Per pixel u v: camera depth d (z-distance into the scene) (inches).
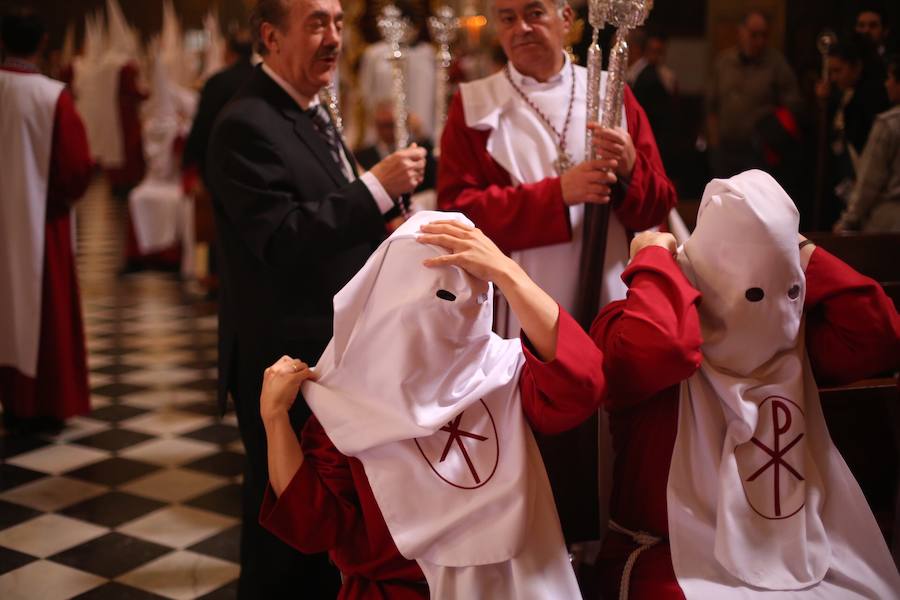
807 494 71.6
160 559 127.5
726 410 71.8
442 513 66.2
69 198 175.2
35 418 179.0
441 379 66.4
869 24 178.9
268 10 99.5
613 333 71.5
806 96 241.4
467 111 104.8
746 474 71.1
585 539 77.3
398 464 67.0
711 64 336.8
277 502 68.8
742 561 68.6
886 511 89.3
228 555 128.8
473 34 283.4
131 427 183.5
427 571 66.6
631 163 97.9
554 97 104.4
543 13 101.6
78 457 167.0
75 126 173.3
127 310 285.1
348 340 67.3
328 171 103.8
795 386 72.4
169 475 158.6
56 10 698.2
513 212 97.5
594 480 76.9
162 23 689.0
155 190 341.1
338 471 70.5
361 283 66.7
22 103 167.9
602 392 66.4
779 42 271.6
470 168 104.8
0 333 171.9
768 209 68.6
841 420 89.5
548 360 66.2
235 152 98.4
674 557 70.0
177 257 343.6
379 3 265.9
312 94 104.8
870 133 161.5
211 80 199.5
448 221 67.7
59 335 175.9
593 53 94.3
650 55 237.8
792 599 67.6
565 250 101.3
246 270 102.1
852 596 68.5
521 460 67.0
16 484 154.3
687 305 69.1
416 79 264.5
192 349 241.9
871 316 72.8
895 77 157.3
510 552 64.8
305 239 96.0
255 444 102.4
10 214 169.3
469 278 64.9
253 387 102.4
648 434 74.2
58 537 134.3
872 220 157.6
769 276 68.8
